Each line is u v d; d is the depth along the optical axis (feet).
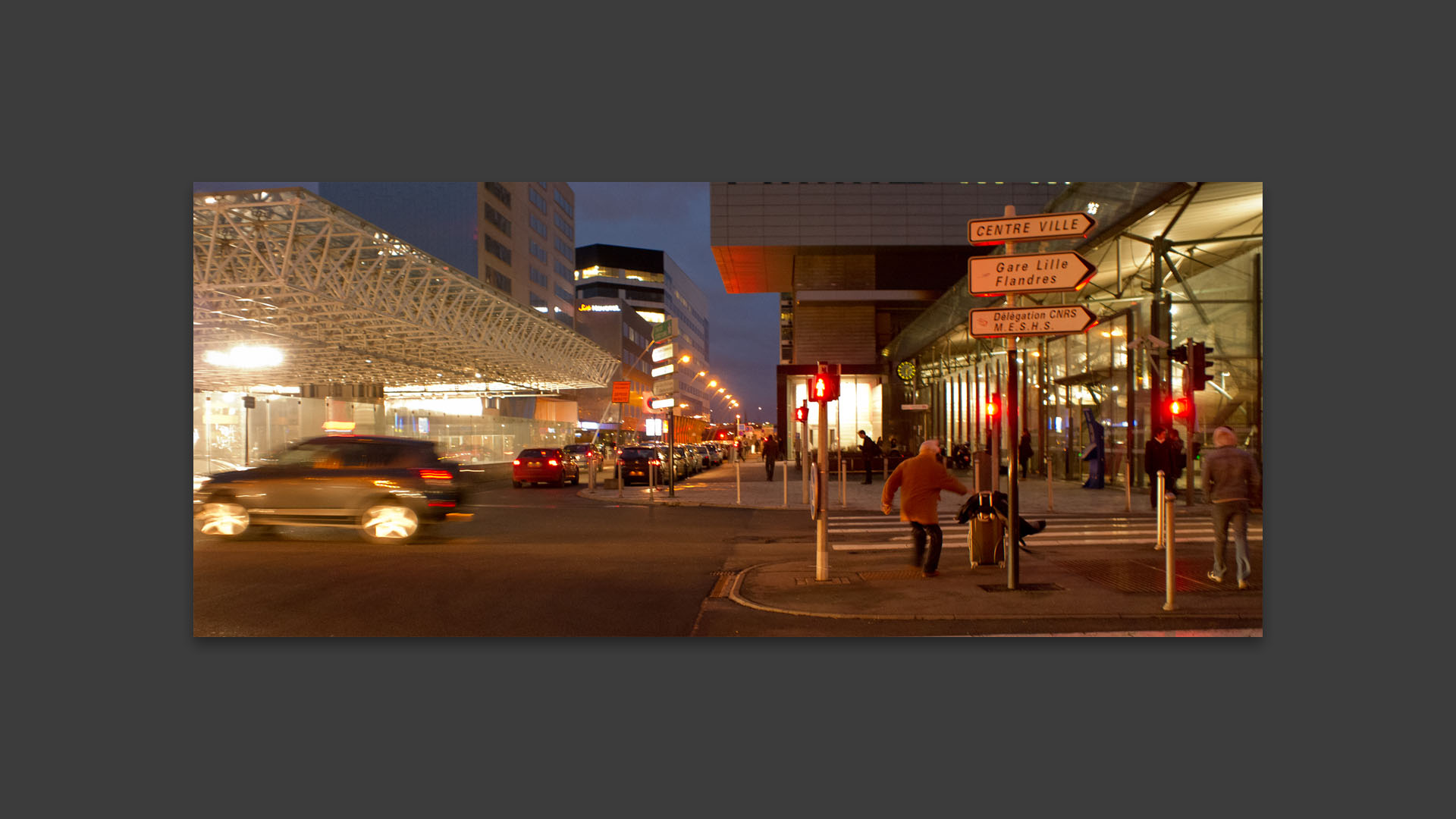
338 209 95.04
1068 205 74.79
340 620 27.45
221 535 46.80
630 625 26.84
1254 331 63.10
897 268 174.91
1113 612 27.48
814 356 177.37
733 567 37.55
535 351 183.42
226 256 105.70
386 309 119.03
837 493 79.82
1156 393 69.51
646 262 472.03
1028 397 106.93
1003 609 28.02
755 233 167.84
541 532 51.42
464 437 136.67
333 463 46.32
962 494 34.81
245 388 202.80
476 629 26.45
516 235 286.46
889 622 26.81
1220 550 31.73
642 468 105.40
